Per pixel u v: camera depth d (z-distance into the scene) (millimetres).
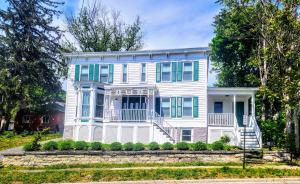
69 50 43188
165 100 29000
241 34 35594
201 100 28125
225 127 27391
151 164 21016
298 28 22094
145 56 30047
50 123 45750
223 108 30469
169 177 16312
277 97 21312
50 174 17266
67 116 30281
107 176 16609
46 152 21938
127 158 21781
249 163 20766
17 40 37969
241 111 30641
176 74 29078
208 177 16266
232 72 40500
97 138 28016
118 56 30516
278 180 15648
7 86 34875
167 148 22312
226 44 38906
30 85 37062
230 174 16750
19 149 25500
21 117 42312
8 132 35656
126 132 27828
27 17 38219
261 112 33219
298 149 22688
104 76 30703
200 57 28750
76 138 27969
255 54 32406
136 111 28047
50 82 39656
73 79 31141
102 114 28906
